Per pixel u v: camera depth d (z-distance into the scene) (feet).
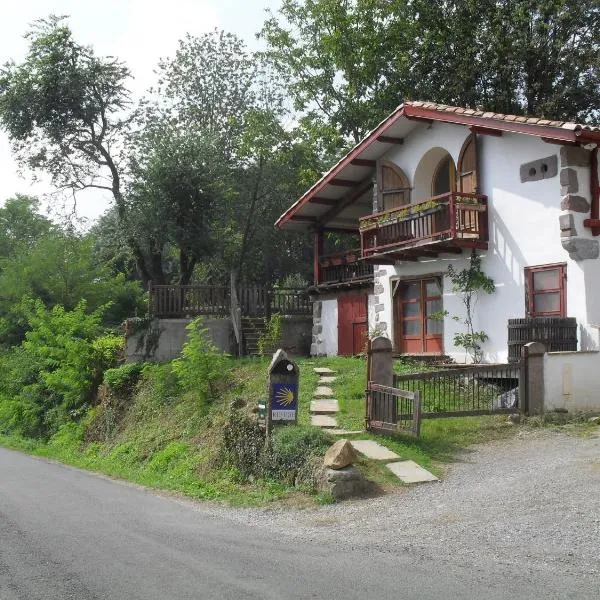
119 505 32.53
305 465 33.76
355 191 75.00
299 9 101.60
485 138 57.47
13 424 77.61
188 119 107.55
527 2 89.56
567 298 50.75
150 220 95.30
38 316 82.07
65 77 98.37
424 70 96.68
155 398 59.62
